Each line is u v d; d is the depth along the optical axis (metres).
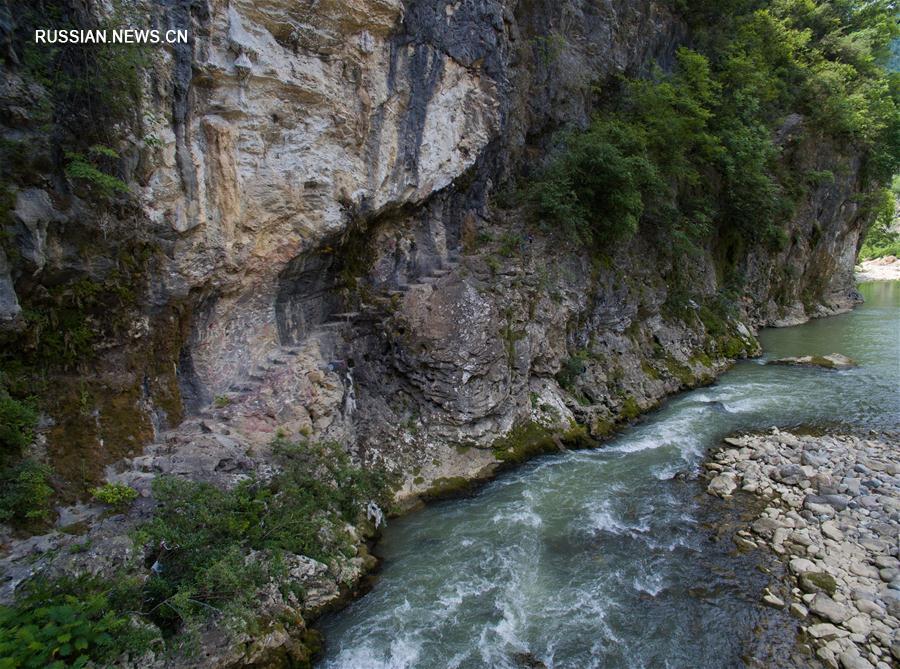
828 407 18.44
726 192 27.66
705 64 24.20
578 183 18.48
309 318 14.12
